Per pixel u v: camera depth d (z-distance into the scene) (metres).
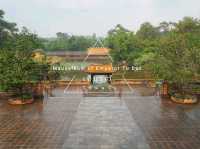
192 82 35.22
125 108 29.80
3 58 31.56
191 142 20.09
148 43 60.94
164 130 22.72
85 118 26.14
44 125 24.17
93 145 19.48
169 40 34.84
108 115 27.12
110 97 35.44
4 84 31.89
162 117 26.47
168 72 32.69
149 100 33.62
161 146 19.33
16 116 27.06
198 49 32.50
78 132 22.27
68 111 28.70
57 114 27.61
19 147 19.30
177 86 35.00
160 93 36.75
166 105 31.14
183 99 32.03
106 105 31.17
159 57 34.62
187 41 34.50
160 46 35.22
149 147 19.14
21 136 21.48
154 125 24.03
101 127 23.45
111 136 21.30
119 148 18.94
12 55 31.98
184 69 32.22
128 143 19.86
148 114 27.48
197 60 32.22
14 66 31.36
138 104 31.62
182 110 29.02
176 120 25.52
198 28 60.78
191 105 31.16
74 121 25.23
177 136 21.33
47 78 41.16
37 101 33.41
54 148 19.05
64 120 25.58
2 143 20.06
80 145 19.50
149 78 49.84
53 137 21.19
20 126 23.95
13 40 34.78
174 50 33.28
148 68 39.56
